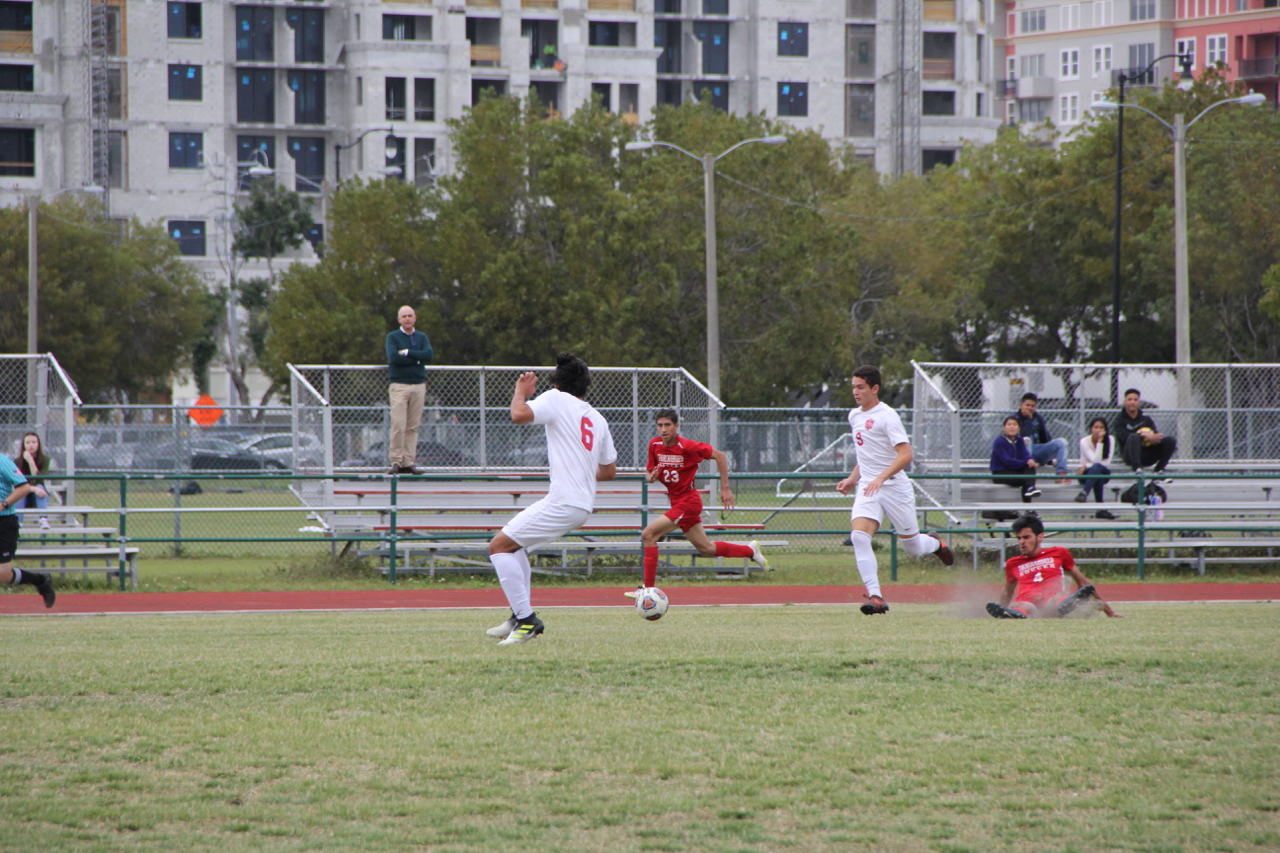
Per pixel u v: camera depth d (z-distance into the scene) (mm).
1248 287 127250
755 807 15906
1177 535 61688
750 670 23453
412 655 25359
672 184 129875
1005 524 58156
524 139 136625
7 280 155875
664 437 35000
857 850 14562
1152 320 148125
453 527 57156
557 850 14547
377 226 134125
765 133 156625
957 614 37000
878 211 163750
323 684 22219
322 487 57719
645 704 20734
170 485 73125
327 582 53281
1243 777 16922
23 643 28344
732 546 35812
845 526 68500
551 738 18688
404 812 15719
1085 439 60969
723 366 130125
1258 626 31344
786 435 71625
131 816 15523
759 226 130875
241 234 194625
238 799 16188
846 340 148000
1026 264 154000
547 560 58938
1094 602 35188
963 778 16922
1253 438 65812
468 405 61906
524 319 130750
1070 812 15734
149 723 19469
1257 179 125688
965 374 65875
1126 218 143625
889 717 19844
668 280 126375
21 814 15586
